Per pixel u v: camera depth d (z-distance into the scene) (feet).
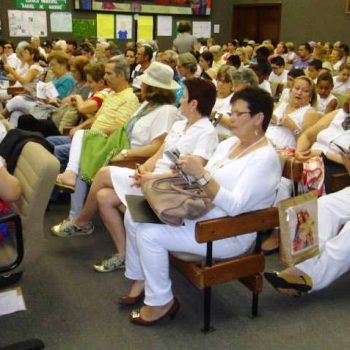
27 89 17.95
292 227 6.69
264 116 6.56
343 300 7.92
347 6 31.55
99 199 8.35
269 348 6.70
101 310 7.51
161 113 9.62
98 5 32.55
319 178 8.13
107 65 11.04
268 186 6.61
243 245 6.97
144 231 6.64
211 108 8.26
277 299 7.89
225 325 7.18
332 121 9.95
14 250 6.35
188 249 6.72
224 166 6.83
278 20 36.27
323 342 6.85
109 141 9.79
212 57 20.01
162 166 8.45
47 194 6.41
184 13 35.78
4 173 6.07
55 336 6.86
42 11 31.17
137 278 7.50
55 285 8.20
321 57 26.16
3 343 6.67
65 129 12.66
